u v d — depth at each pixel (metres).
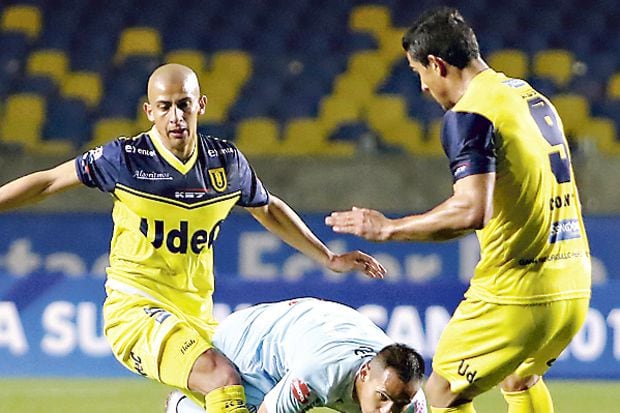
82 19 62.97
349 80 59.28
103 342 38.69
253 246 43.12
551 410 21.27
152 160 20.92
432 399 20.20
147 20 63.22
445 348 19.58
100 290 38.81
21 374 38.50
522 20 62.91
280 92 58.66
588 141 49.22
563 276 18.86
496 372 19.19
